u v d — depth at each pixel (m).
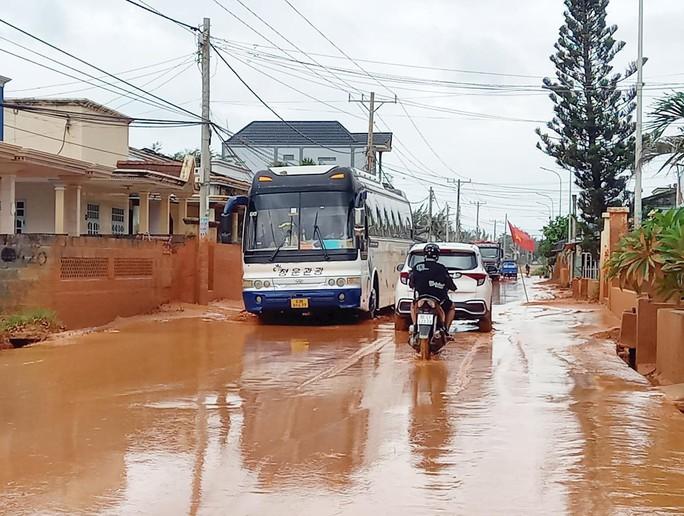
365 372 11.68
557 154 40.59
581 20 39.34
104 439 7.62
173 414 8.71
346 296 18.34
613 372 11.79
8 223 26.08
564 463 6.83
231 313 22.42
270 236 18.59
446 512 5.59
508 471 6.59
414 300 13.63
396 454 7.11
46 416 8.62
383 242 22.17
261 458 6.97
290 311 19.34
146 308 21.39
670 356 11.15
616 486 6.18
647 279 13.40
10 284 16.97
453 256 17.50
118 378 11.04
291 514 5.55
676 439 7.67
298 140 80.25
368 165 40.09
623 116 39.75
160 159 43.69
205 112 24.33
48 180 29.17
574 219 48.44
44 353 13.58
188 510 5.63
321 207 18.59
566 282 48.59
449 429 8.06
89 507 5.70
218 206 39.62
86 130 33.00
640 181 26.55
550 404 9.34
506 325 19.84
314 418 8.55
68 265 17.64
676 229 12.19
